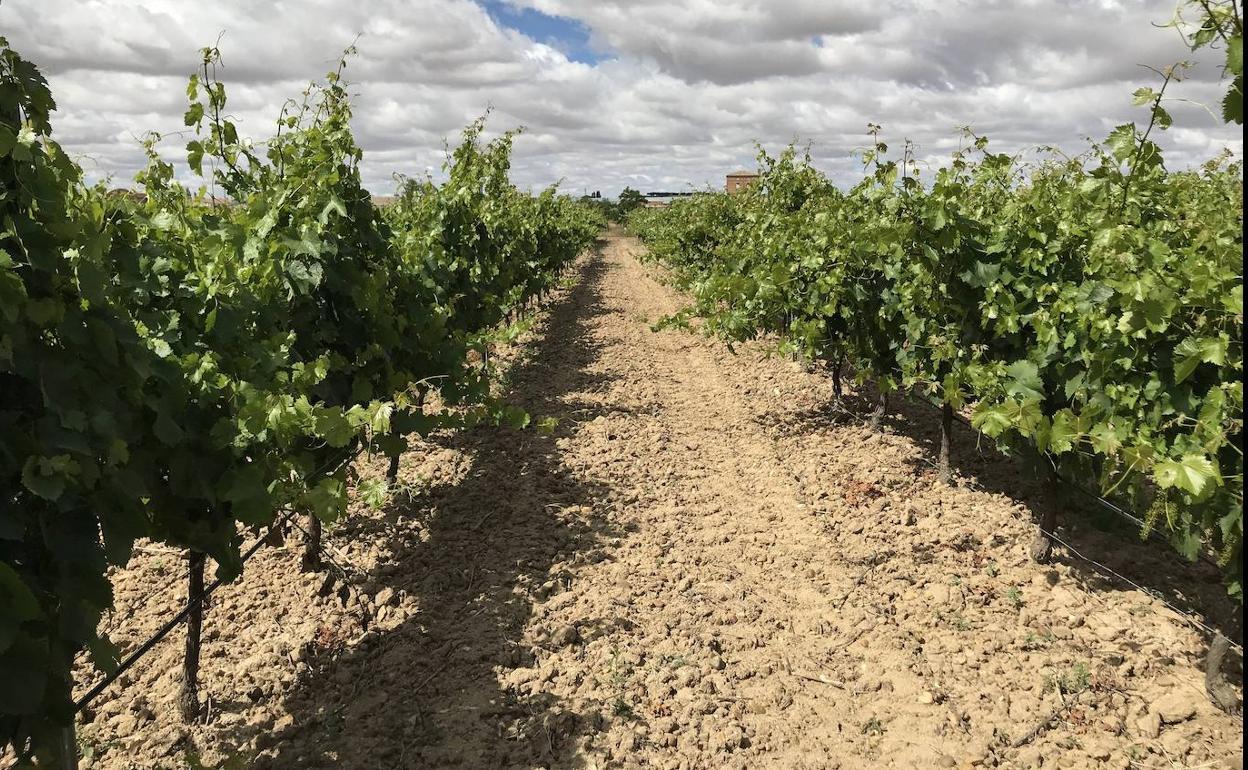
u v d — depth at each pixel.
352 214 4.81
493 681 3.89
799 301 7.43
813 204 9.63
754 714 3.67
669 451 7.47
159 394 2.76
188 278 3.55
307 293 4.29
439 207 7.74
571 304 19.11
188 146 4.40
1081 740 3.37
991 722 3.54
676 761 3.34
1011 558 4.99
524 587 4.81
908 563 5.01
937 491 6.09
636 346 13.26
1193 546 3.49
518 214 12.06
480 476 6.67
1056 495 4.79
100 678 3.88
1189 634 4.08
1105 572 4.78
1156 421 3.54
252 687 3.82
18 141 2.14
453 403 5.38
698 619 4.48
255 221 4.35
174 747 3.44
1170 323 3.37
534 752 3.40
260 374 3.58
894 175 5.72
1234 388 2.94
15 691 1.98
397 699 3.77
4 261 1.99
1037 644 4.06
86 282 2.34
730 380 10.35
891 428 7.70
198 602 3.55
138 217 3.51
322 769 3.30
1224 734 3.33
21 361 2.15
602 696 3.77
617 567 5.08
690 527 5.75
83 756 3.33
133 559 5.07
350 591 4.71
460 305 8.12
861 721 3.60
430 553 5.24
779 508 6.03
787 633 4.35
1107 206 4.24
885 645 4.16
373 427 3.04
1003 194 6.06
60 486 2.07
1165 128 3.14
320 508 3.14
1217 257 3.46
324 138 4.69
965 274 5.27
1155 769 3.18
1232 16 1.64
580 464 7.03
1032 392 4.49
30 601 1.89
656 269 26.92
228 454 3.04
